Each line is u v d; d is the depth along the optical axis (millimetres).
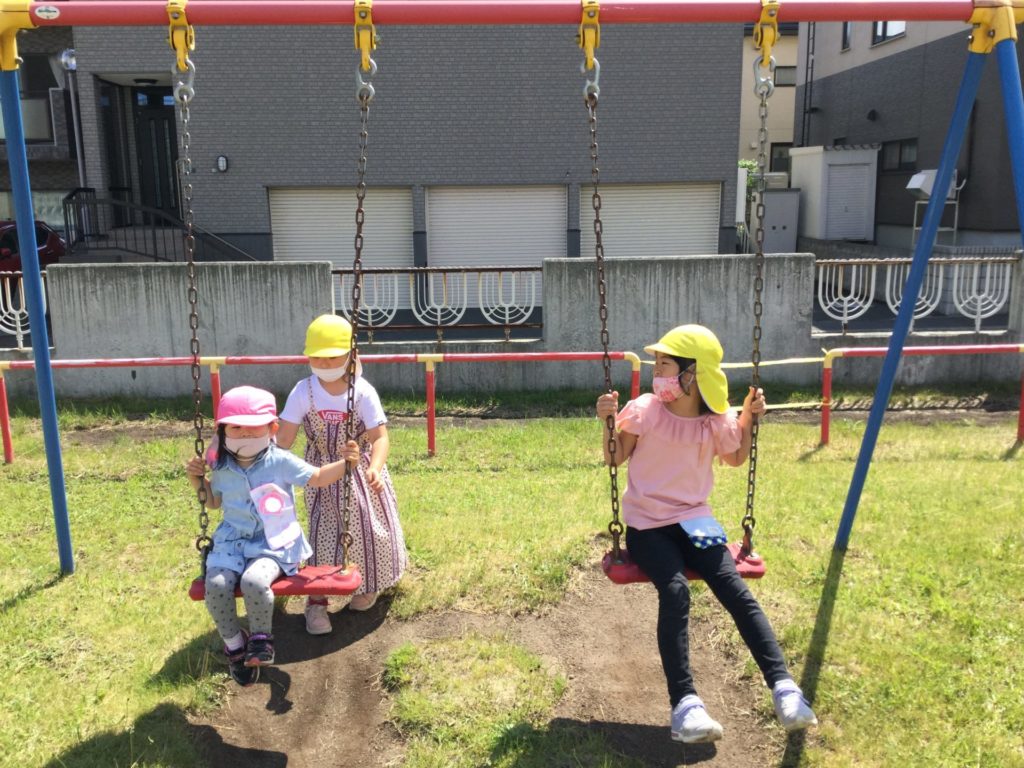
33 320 4312
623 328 9352
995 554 4543
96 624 3969
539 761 3035
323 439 3730
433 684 3473
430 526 5051
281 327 9094
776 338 9500
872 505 5375
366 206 15734
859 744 3092
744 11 3672
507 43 15164
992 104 14164
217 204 15336
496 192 15812
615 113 15484
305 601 4266
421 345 9320
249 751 3162
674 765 3057
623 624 4027
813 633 3766
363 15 3619
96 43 14734
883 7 3730
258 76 15008
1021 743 3080
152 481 6293
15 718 3246
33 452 7094
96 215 15055
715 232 16188
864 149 18750
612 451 3213
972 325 11742
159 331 9055
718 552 3098
